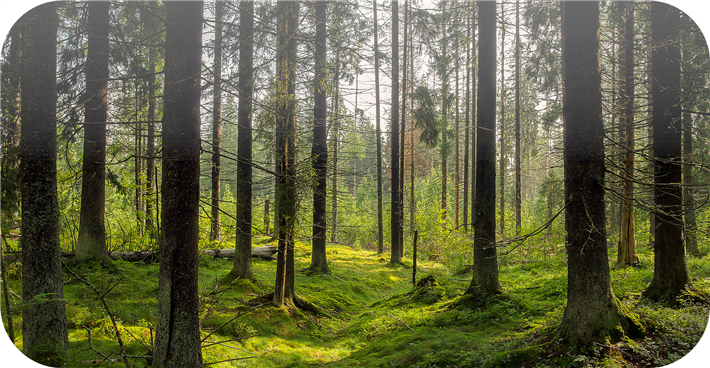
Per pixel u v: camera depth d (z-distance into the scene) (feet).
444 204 76.13
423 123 55.31
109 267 31.09
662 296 23.67
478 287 29.91
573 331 18.70
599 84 19.48
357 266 57.11
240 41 20.85
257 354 23.17
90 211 31.73
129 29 31.30
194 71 17.04
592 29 19.42
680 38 25.21
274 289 32.30
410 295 37.22
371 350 24.99
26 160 16.06
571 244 19.49
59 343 16.14
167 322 16.12
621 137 35.01
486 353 19.81
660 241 24.22
